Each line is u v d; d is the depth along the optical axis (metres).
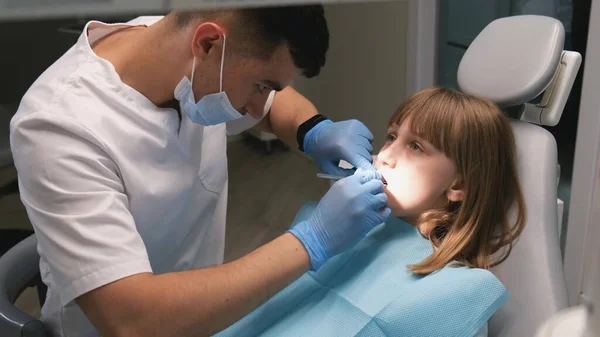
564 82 1.12
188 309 0.76
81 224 0.77
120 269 0.76
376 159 1.08
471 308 0.89
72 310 1.00
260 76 0.88
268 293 0.83
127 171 0.90
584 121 1.56
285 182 2.87
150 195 0.95
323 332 0.93
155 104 0.98
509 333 0.99
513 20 1.16
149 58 0.93
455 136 0.98
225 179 1.21
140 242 0.81
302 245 0.87
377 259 1.01
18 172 0.84
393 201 0.99
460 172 1.00
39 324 0.99
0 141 1.94
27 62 2.09
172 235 1.09
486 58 1.16
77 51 0.98
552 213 1.05
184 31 0.88
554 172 1.08
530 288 0.99
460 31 2.04
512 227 1.02
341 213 0.88
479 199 1.00
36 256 1.20
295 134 1.29
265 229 2.39
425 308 0.89
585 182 1.55
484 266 0.99
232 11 0.81
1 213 2.48
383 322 0.90
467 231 0.99
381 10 2.40
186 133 1.04
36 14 0.35
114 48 0.99
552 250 1.02
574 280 1.55
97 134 0.87
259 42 0.82
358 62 2.68
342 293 0.98
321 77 3.08
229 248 2.24
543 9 1.79
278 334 0.96
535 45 1.09
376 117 2.61
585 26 1.65
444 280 0.91
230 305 0.78
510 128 1.07
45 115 0.83
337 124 1.21
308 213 1.19
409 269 0.96
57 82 0.91
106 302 0.75
